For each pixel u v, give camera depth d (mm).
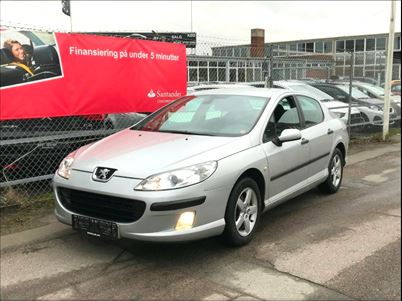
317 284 3863
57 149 6418
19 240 4844
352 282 3900
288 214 5762
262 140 4918
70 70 6273
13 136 6055
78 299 3615
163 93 7438
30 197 6191
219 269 4137
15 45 5773
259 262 4293
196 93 5992
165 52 7398
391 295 3682
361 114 12602
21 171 6215
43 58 6012
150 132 5137
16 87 5816
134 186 3988
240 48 11406
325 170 6340
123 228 4004
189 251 4527
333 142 6438
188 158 4227
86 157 4512
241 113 5211
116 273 4062
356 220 5555
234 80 11453
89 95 6508
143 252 4512
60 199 4461
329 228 5250
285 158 5172
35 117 6004
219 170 4230
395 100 14633
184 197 3969
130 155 4363
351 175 8203
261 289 3771
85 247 4645
